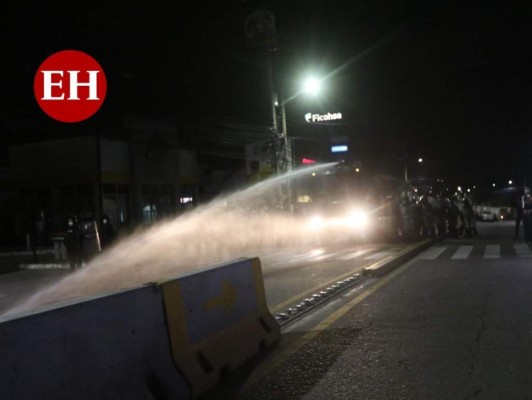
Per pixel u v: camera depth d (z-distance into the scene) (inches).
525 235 848.3
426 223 1000.9
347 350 267.6
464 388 213.0
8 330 145.3
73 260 815.1
